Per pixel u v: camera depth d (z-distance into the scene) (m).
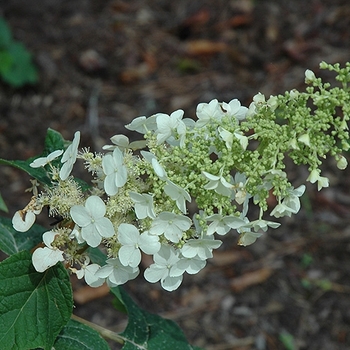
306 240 6.78
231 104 2.34
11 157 7.28
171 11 9.66
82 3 9.39
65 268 2.38
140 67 8.61
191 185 2.15
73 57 8.50
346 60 8.60
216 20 9.41
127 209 2.22
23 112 7.72
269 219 6.84
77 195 2.31
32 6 9.12
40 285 2.43
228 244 6.69
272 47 8.96
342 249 6.71
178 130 2.25
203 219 2.19
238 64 8.78
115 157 2.17
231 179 2.30
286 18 9.38
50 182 2.59
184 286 6.31
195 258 2.28
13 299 2.38
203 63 8.83
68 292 2.37
